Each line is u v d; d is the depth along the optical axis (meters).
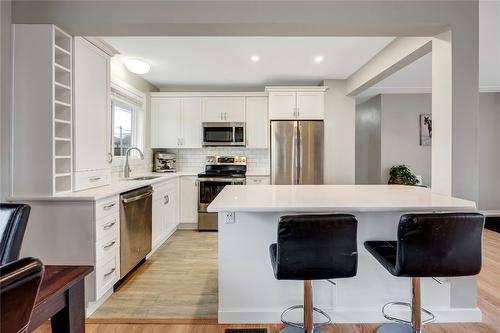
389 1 2.14
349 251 1.50
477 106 2.11
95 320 2.12
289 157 4.54
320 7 2.14
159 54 3.58
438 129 2.26
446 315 2.10
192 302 2.38
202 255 3.50
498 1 2.34
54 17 2.12
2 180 2.09
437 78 2.28
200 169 5.21
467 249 1.50
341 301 2.08
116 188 2.62
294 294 2.06
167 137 4.93
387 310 2.08
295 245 1.48
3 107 2.08
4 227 1.29
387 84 5.13
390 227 2.06
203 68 4.12
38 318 0.98
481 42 3.17
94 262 2.17
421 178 5.73
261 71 4.27
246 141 4.91
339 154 4.75
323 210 1.72
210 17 2.14
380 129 5.81
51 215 2.16
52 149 2.14
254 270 2.06
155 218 3.52
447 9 2.13
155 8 2.13
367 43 3.21
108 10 2.13
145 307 2.30
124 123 4.26
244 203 1.82
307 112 4.65
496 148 5.76
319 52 3.49
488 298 2.40
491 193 5.77
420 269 1.51
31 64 2.13
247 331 1.98
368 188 2.63
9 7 2.11
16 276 0.58
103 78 2.76
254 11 2.14
